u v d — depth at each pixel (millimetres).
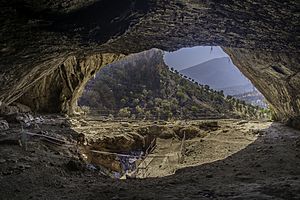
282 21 8781
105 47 13070
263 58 14062
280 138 15344
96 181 8586
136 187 7492
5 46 8195
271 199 5766
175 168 12578
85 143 18484
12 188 7035
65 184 7852
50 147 13133
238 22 9602
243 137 17391
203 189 6996
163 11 8945
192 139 20422
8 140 11781
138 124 25312
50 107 26438
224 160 12305
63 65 25141
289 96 16156
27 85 14883
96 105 57062
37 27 7863
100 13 8297
